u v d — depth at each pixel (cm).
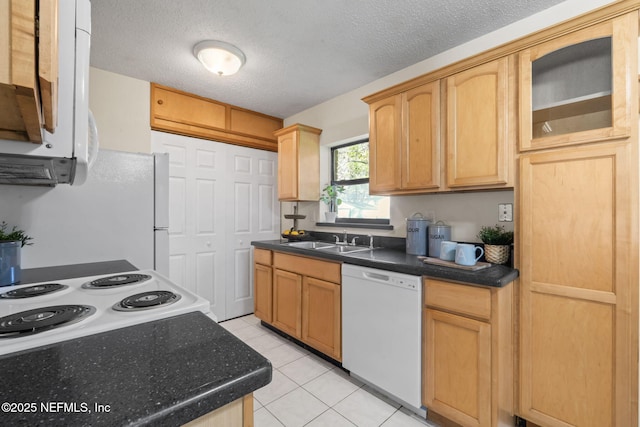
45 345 62
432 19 178
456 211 209
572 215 133
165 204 196
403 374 166
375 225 265
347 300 198
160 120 268
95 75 239
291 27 186
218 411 52
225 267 317
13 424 38
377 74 250
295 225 329
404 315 166
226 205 318
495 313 135
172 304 87
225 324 303
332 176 322
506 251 169
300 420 161
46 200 157
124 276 125
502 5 166
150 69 241
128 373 51
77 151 66
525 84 149
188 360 56
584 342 130
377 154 219
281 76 253
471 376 143
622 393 121
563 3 164
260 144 342
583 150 130
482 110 165
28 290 103
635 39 121
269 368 56
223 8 169
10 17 38
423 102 192
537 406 142
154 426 41
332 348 212
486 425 137
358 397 181
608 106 129
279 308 265
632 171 120
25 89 39
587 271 129
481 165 165
